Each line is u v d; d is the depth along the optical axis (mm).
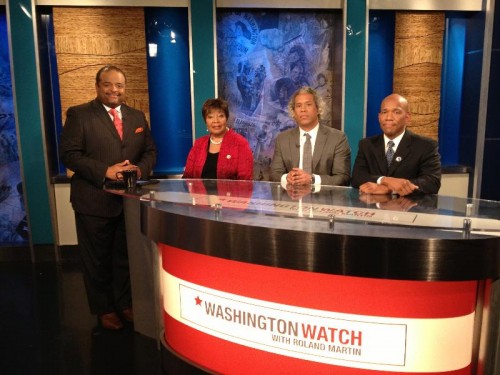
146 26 4426
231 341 2037
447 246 1550
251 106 4637
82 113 2885
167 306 2350
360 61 4355
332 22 4547
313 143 2922
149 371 2553
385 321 1711
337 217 1783
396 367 1733
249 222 1835
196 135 4410
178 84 4555
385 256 1592
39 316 3289
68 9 4223
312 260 1686
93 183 2867
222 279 1998
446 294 1664
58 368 2598
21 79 4152
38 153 4293
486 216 1780
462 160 4840
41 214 4410
